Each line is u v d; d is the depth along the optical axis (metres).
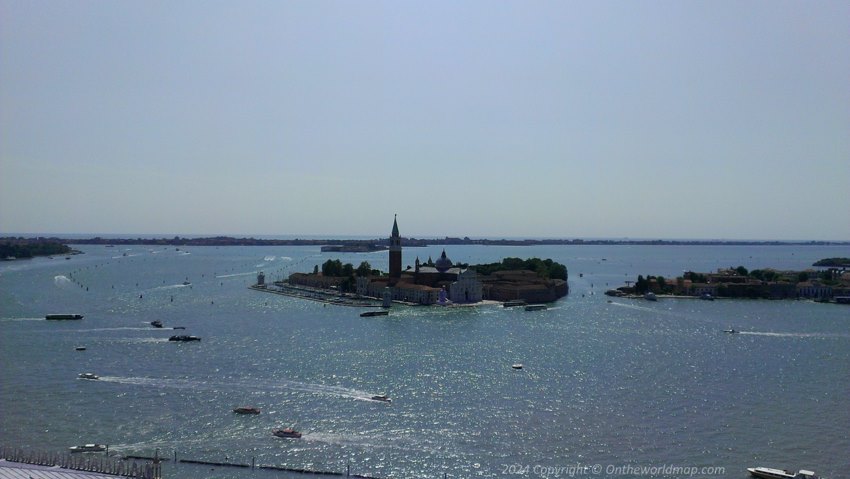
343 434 159.50
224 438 155.88
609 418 172.62
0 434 156.25
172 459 142.38
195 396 188.88
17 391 192.38
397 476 136.38
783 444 155.50
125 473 129.25
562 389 199.88
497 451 149.75
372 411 177.00
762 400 190.00
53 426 162.38
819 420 172.25
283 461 143.00
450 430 162.75
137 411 174.75
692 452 150.25
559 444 154.25
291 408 178.62
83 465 133.00
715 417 174.12
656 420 171.38
